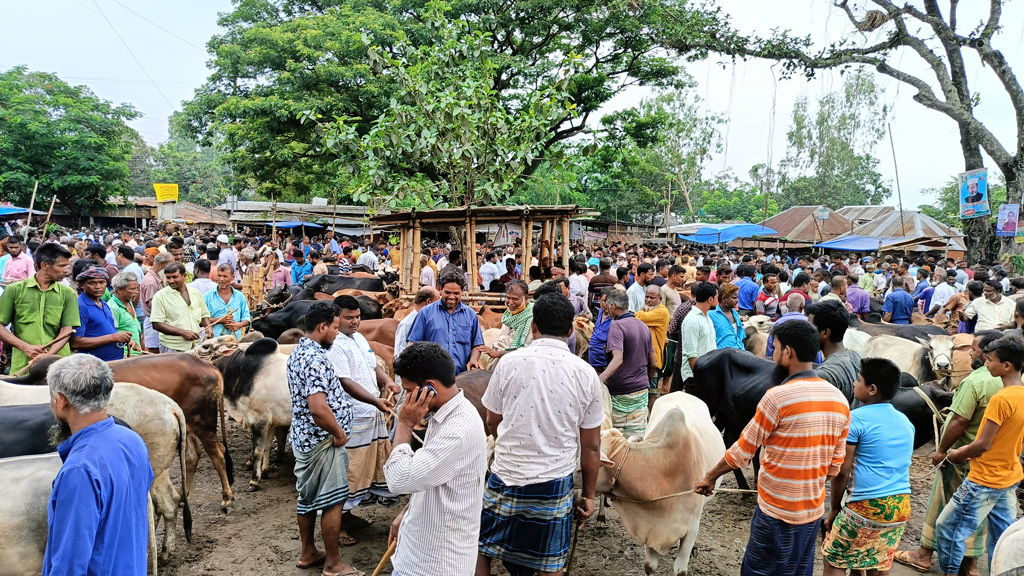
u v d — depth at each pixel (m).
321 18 21.59
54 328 5.64
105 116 41.19
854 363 4.73
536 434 3.38
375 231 28.91
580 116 22.91
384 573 4.56
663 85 23.48
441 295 5.58
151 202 44.25
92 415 2.72
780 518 3.44
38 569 3.17
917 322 11.93
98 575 2.57
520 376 3.42
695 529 4.32
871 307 11.85
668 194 44.78
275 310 9.30
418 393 2.86
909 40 18.95
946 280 13.01
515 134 11.32
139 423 4.44
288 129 20.92
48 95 40.53
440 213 8.69
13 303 5.54
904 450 3.82
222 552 4.85
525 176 13.41
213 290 7.57
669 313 8.36
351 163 11.54
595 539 5.34
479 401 4.96
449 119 10.82
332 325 4.35
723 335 7.12
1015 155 18.11
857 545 3.85
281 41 20.78
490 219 9.11
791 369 3.60
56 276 5.62
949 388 7.14
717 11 19.73
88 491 2.54
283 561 4.73
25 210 23.14
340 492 4.35
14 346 5.54
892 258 20.42
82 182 37.44
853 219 35.22
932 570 4.95
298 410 4.30
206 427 5.43
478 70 11.92
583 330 8.35
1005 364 4.31
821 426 3.40
